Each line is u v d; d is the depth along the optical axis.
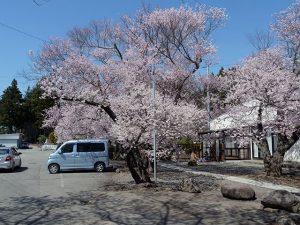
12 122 101.06
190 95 27.66
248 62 19.59
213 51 26.03
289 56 20.03
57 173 23.92
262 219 10.57
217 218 10.71
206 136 27.12
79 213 11.40
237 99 20.06
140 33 26.11
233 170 24.28
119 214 11.25
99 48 26.78
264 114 20.20
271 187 16.55
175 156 22.59
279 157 19.81
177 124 17.81
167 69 25.47
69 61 21.19
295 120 18.58
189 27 25.98
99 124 25.33
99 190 16.08
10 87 103.12
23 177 21.64
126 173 23.16
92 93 19.80
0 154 24.92
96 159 24.73
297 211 11.52
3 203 13.14
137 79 22.86
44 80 20.89
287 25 19.97
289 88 18.17
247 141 20.31
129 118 16.58
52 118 28.95
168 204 12.77
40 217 10.84
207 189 16.00
